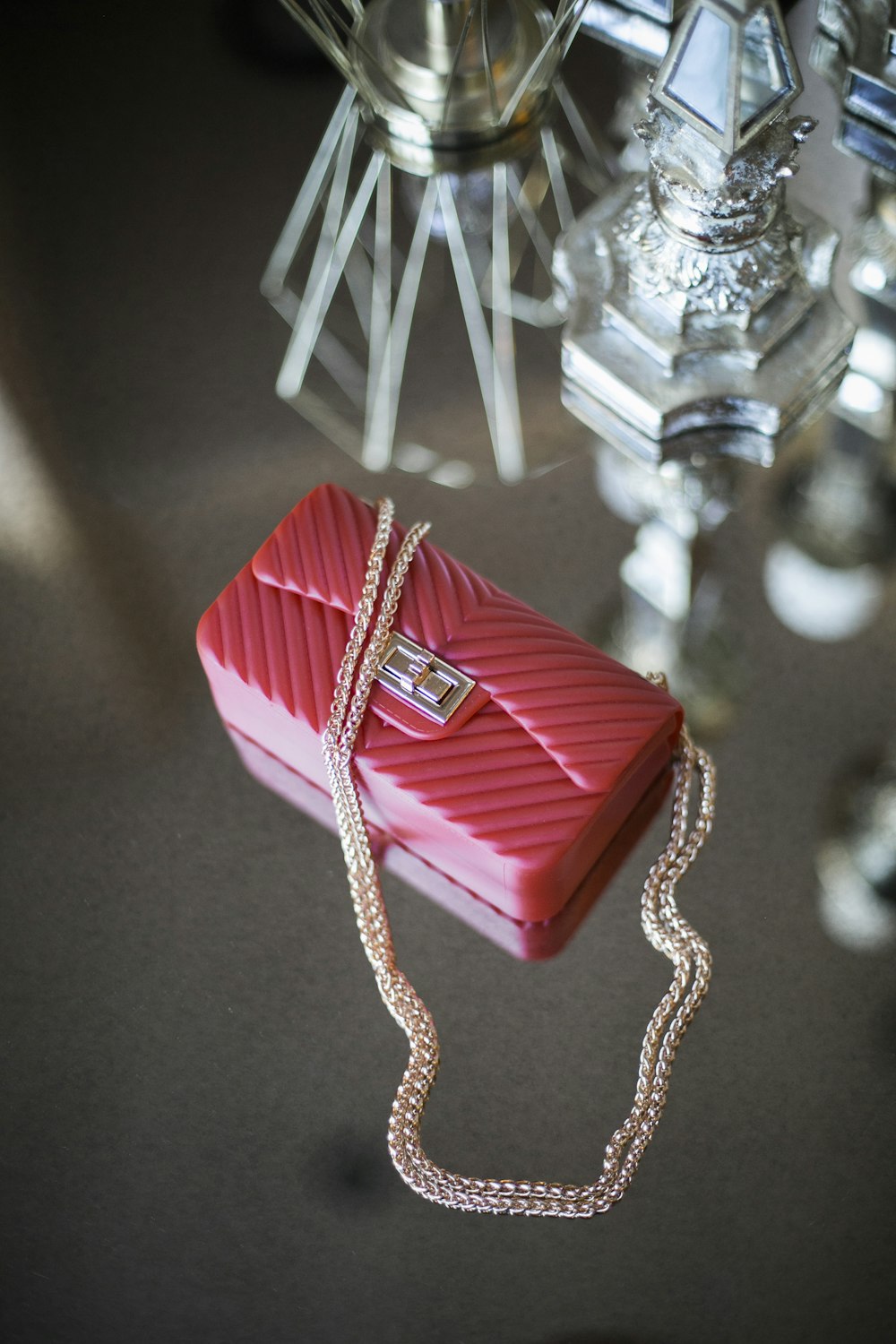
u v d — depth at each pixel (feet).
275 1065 3.09
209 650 3.01
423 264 3.71
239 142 3.77
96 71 3.82
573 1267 2.98
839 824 3.21
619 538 3.41
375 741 2.94
